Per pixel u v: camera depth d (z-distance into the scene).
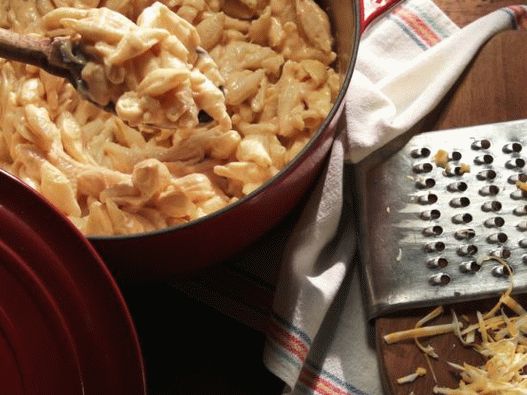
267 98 0.54
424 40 0.62
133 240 0.45
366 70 0.60
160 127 0.46
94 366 0.43
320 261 0.56
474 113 0.58
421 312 0.53
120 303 0.43
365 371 0.55
